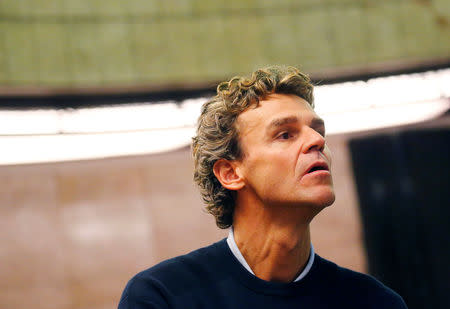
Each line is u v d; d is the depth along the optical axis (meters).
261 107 2.03
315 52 12.04
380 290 2.15
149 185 12.30
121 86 11.47
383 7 12.05
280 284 2.01
